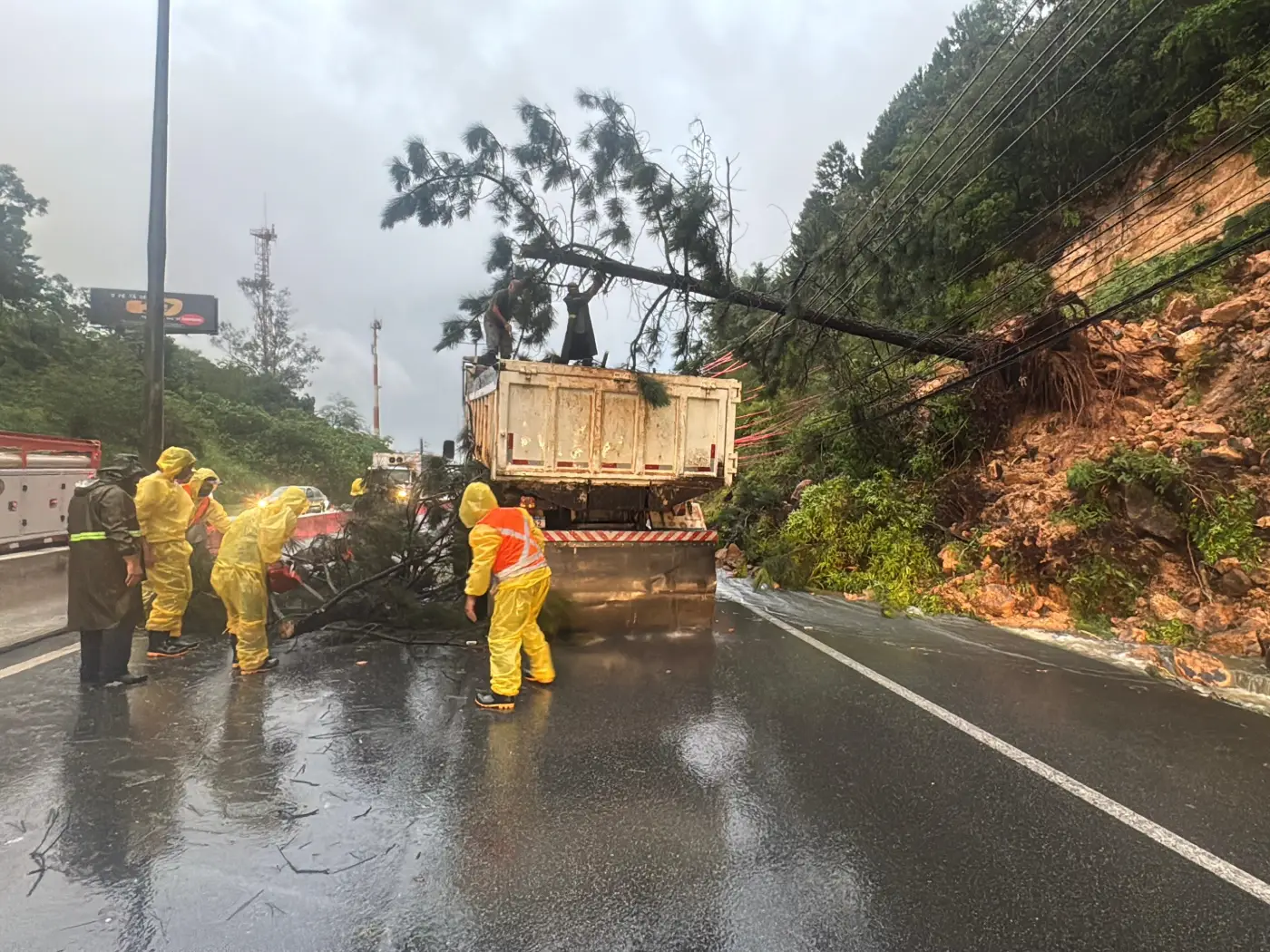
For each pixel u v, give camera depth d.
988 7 29.59
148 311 8.00
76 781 3.79
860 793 3.80
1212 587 7.39
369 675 5.72
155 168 7.94
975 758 4.29
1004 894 2.91
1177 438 8.60
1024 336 10.88
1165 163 14.13
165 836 3.25
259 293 57.84
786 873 3.04
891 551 10.07
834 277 11.01
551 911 2.76
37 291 30.59
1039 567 8.63
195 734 4.45
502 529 5.21
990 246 16.33
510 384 6.82
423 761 4.12
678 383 7.28
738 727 4.75
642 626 7.27
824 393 14.07
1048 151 15.84
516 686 5.07
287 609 7.23
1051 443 10.35
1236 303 9.38
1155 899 2.89
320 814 3.47
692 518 7.98
